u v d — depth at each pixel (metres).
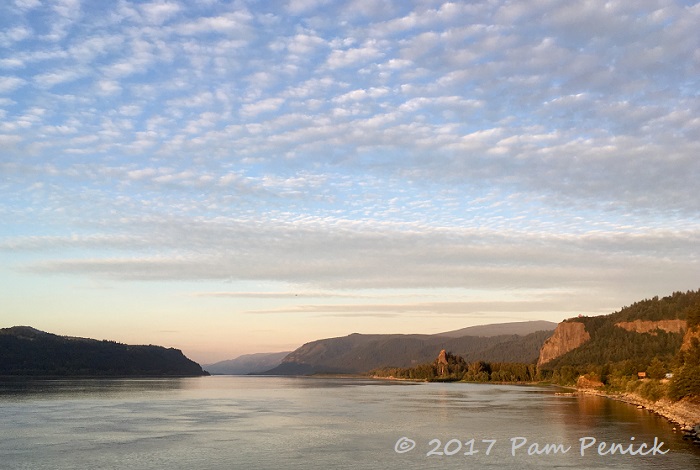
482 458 86.44
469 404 195.50
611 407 174.00
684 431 112.75
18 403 191.62
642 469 78.75
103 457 87.50
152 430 118.62
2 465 82.19
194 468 79.88
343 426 126.06
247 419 142.38
